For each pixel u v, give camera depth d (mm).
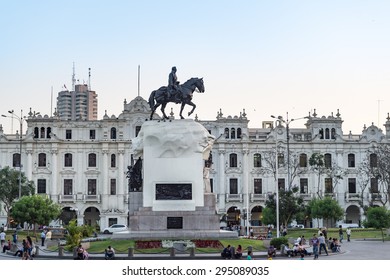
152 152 69562
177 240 65188
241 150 145500
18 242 89312
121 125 143250
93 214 146125
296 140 146750
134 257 57125
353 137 149375
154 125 69938
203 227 68750
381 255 65312
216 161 145250
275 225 113812
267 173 145625
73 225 67500
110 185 142875
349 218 148125
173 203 68938
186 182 69125
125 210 142375
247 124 146250
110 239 68938
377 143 146500
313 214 113312
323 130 147250
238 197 144375
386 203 144250
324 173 144125
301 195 145125
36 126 142375
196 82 71625
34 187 134000
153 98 71188
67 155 143500
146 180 69375
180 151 69438
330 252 68500
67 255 61750
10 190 127625
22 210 99562
